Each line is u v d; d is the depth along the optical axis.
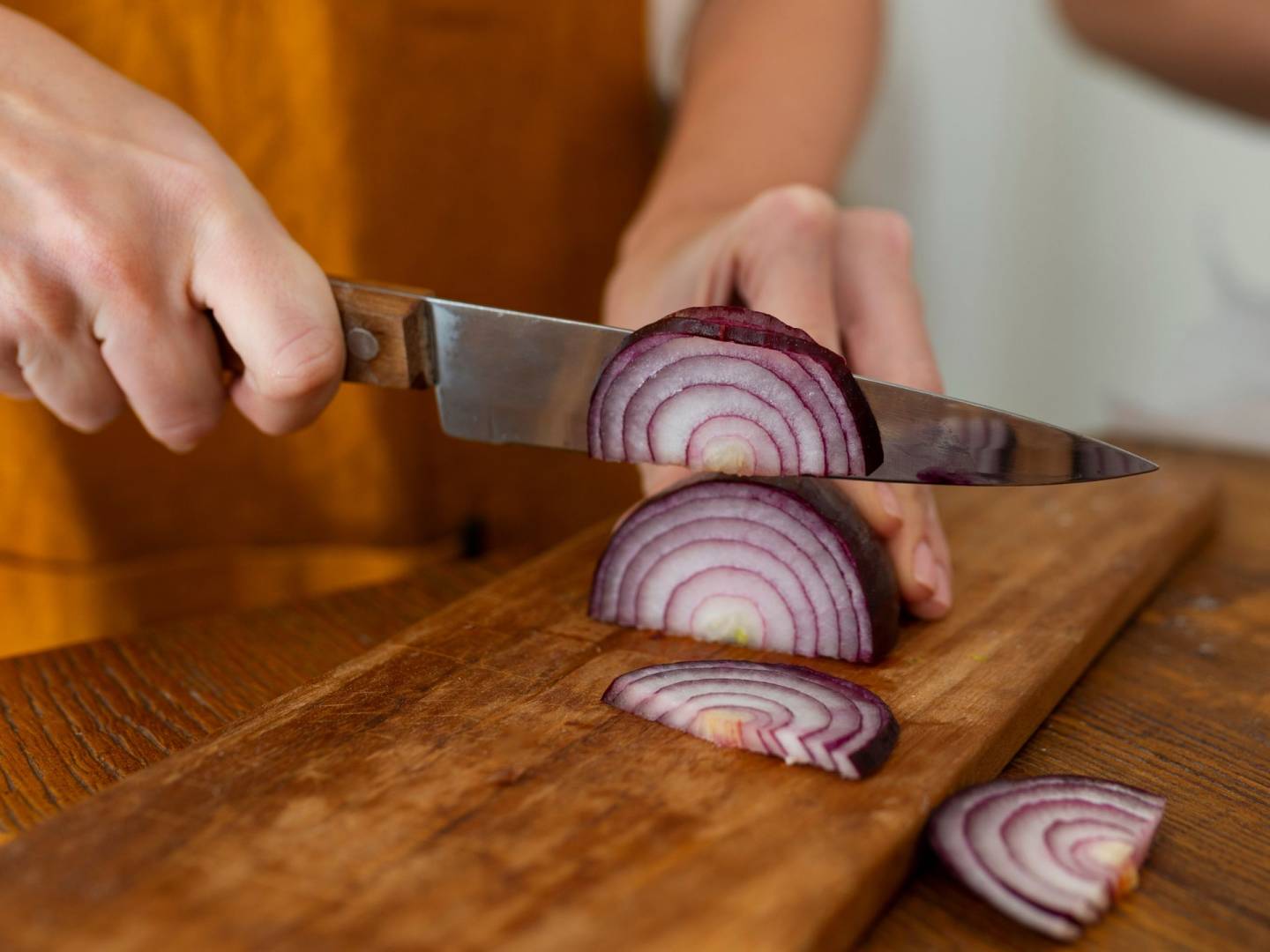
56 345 0.37
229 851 0.28
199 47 0.48
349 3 0.48
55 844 0.28
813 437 0.33
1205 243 0.80
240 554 0.54
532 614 0.38
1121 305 0.85
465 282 0.54
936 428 0.35
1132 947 0.28
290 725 0.32
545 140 0.54
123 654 0.39
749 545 0.36
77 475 0.51
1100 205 0.83
